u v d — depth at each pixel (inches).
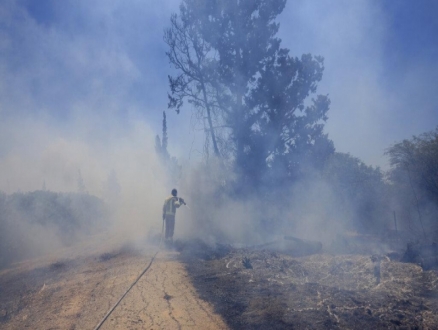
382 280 366.3
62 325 294.4
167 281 403.9
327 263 466.3
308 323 265.9
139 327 278.2
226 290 359.9
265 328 264.5
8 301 394.3
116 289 383.2
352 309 285.6
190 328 273.1
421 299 306.5
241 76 876.0
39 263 617.9
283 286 360.2
